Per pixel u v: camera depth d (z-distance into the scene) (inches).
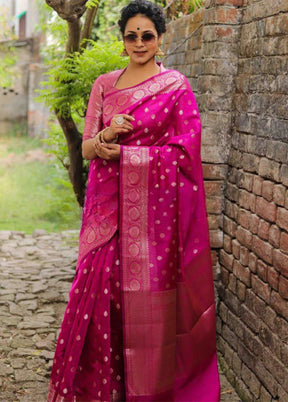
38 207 376.5
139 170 120.3
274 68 132.6
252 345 142.0
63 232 317.7
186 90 123.1
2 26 622.8
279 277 127.3
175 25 211.9
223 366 162.1
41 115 589.9
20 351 171.9
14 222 349.4
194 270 124.0
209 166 163.0
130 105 121.9
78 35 214.4
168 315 122.6
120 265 121.6
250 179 145.3
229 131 161.6
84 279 123.4
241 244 150.5
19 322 194.1
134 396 121.0
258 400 137.0
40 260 266.5
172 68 214.1
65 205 350.9
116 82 125.0
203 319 125.2
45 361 167.9
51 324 194.7
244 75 152.5
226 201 163.0
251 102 146.6
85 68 212.2
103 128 127.8
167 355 122.5
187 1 228.5
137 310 121.6
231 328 157.4
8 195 397.7
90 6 216.2
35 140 573.3
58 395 123.0
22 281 233.9
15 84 614.5
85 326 121.4
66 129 233.6
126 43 121.9
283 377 124.0
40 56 609.3
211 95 160.4
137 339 121.5
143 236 122.0
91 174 126.9
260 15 142.4
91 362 122.8
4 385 153.6
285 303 124.1
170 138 123.2
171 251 122.7
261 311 137.0
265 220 135.5
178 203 121.4
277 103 130.3
